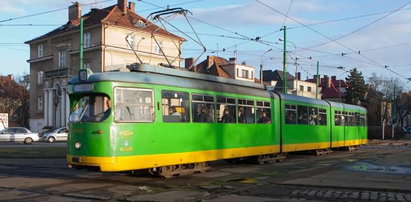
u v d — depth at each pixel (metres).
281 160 21.73
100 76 13.01
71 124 13.30
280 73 91.94
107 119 12.77
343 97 94.75
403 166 19.22
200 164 16.19
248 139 18.52
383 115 68.56
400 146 40.47
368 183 13.64
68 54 54.66
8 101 81.44
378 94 84.81
